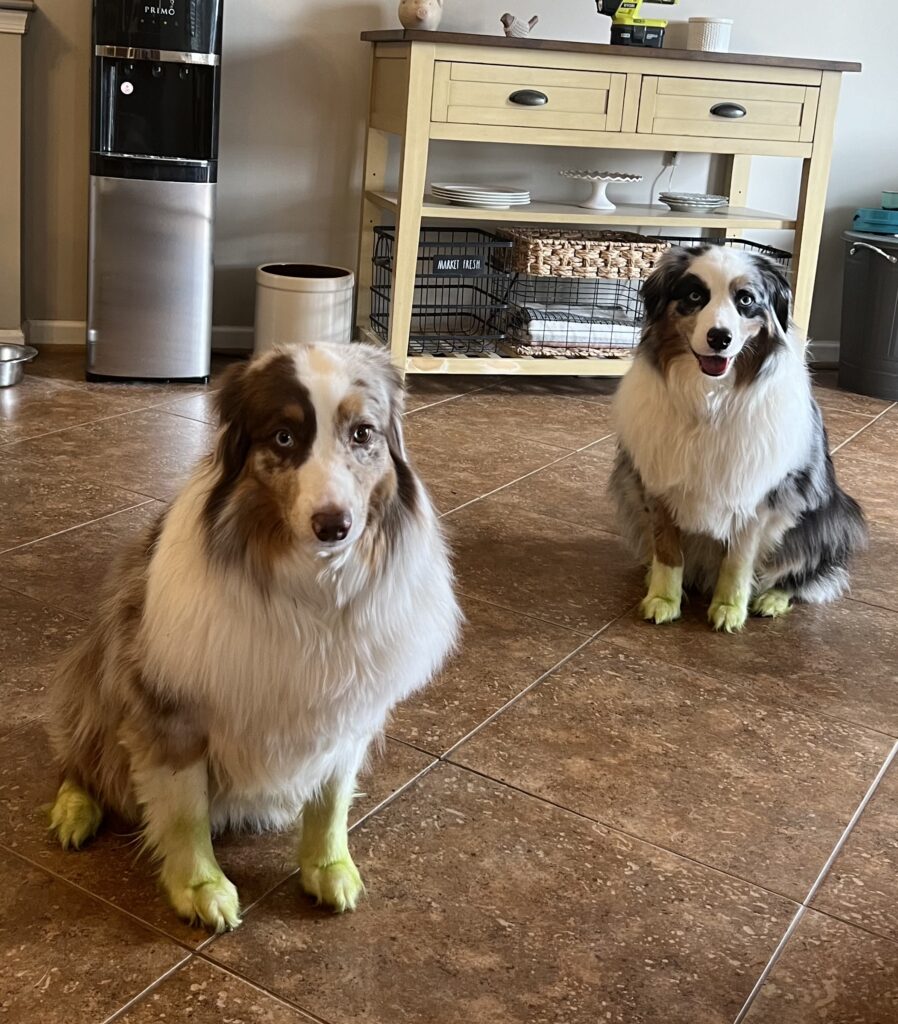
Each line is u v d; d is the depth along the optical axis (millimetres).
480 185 3051
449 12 2992
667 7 3131
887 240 2994
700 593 1872
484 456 2414
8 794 1178
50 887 1046
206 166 2629
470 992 963
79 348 3020
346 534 835
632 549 1879
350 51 2959
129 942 986
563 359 2910
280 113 2969
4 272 2867
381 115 2830
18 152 2787
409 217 2645
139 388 2699
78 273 3000
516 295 3215
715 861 1168
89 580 1674
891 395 3117
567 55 2602
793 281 2957
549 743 1364
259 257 3078
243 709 931
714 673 1577
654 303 1693
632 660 1596
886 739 1435
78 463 2154
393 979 971
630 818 1229
